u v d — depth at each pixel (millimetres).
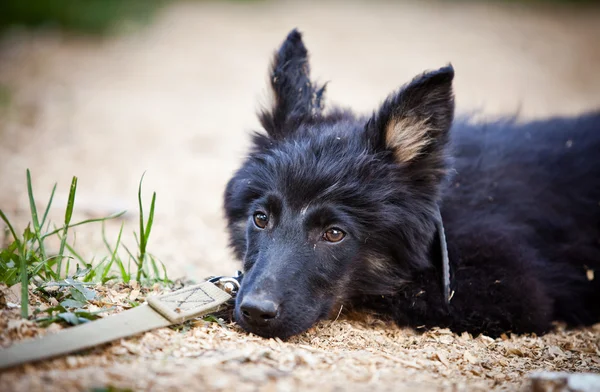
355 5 33312
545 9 33250
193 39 24625
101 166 11883
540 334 5703
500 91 19797
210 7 31016
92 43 22750
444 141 5488
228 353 4152
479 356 4828
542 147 6855
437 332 5410
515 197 6375
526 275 5719
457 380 4199
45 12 23188
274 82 6047
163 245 8148
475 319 5535
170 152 13320
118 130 14398
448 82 5336
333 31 27156
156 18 26625
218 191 11203
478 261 5699
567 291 6422
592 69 23328
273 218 5281
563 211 6609
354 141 5547
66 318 4207
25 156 11906
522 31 28625
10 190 9656
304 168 5277
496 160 6516
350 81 19859
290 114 5980
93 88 17781
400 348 4855
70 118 14820
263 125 6090
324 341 4898
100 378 3627
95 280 5297
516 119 7602
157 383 3625
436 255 5539
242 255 5734
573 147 7004
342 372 4047
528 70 22781
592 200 6746
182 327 4512
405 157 5504
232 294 5070
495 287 5590
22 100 15688
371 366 4215
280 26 27625
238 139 14555
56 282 4777
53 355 3799
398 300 5586
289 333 4820
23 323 4070
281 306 4766
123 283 5324
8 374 3613
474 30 28641
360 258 5348
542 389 3811
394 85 19734
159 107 16609
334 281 5199
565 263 6535
